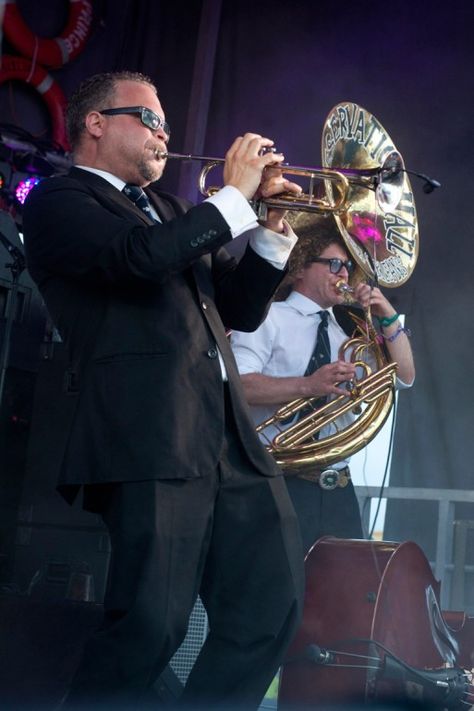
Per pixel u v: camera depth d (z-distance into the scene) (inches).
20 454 277.4
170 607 170.9
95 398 177.6
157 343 179.2
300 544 189.3
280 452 254.5
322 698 213.8
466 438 427.8
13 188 452.8
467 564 413.1
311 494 257.8
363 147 276.7
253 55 498.3
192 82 500.4
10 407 279.3
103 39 525.7
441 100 459.5
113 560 174.6
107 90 202.4
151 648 168.4
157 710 187.5
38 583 260.4
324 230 274.8
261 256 197.8
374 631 213.0
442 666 229.5
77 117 204.4
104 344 180.1
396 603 221.6
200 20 504.1
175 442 173.5
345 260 274.8
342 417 275.7
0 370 279.6
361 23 480.7
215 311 191.9
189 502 176.2
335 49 484.4
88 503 186.4
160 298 182.9
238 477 184.9
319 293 273.7
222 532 183.6
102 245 176.9
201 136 496.1
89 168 202.2
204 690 179.6
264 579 182.4
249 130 493.7
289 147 486.3
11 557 268.7
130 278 177.0
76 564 260.1
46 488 272.7
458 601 372.8
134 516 172.4
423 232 447.5
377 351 279.4
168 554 172.2
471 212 443.2
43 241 184.4
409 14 472.1
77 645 217.8
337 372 255.1
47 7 526.9
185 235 175.9
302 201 203.0
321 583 223.5
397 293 442.9
